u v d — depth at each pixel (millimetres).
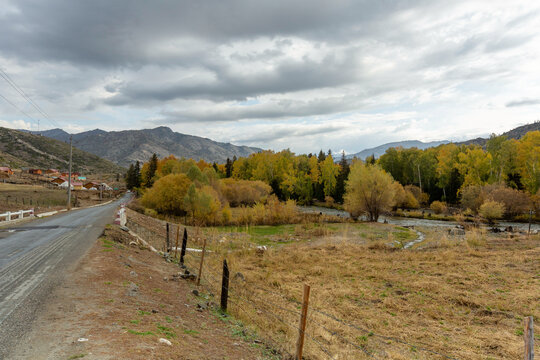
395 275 17016
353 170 52406
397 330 9766
